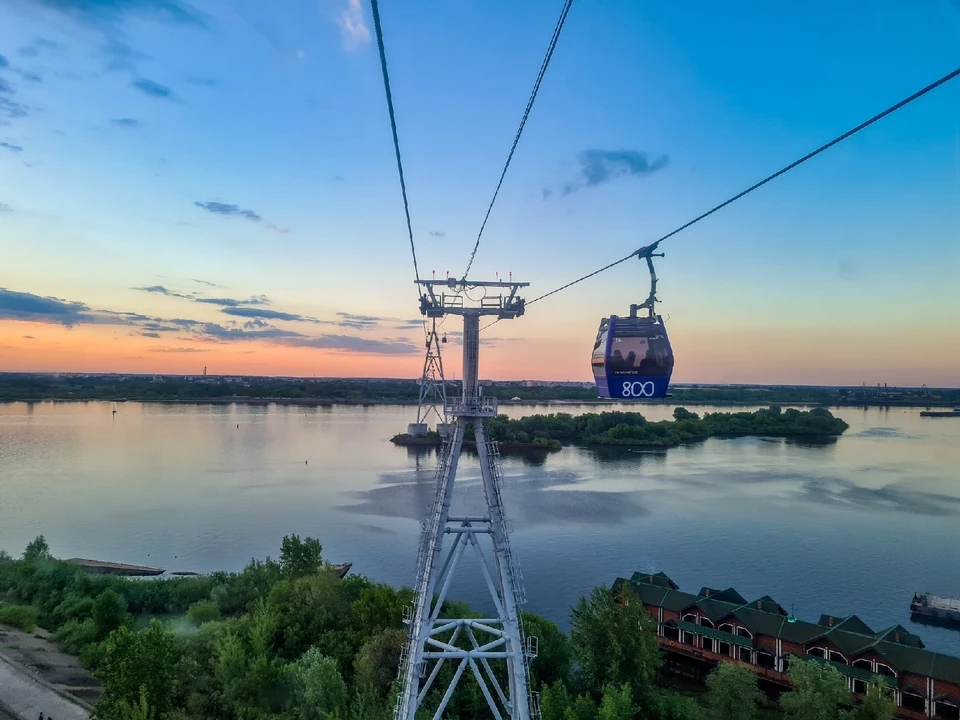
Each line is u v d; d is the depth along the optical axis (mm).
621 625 57406
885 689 55781
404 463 192750
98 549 106000
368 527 119062
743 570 94938
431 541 34125
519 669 33188
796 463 193500
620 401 25750
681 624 69688
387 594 62469
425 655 33062
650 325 25344
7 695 49688
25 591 73250
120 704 41688
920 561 98812
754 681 53875
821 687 52281
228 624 58438
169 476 166375
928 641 73625
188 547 107375
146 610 73938
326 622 61375
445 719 48625
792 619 64625
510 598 34156
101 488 149625
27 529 115938
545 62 15219
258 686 49156
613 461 198500
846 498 140750
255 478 165625
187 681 51219
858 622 63906
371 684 49469
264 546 108125
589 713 49156
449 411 36250
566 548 104188
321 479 165000
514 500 137875
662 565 96625
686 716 52625
